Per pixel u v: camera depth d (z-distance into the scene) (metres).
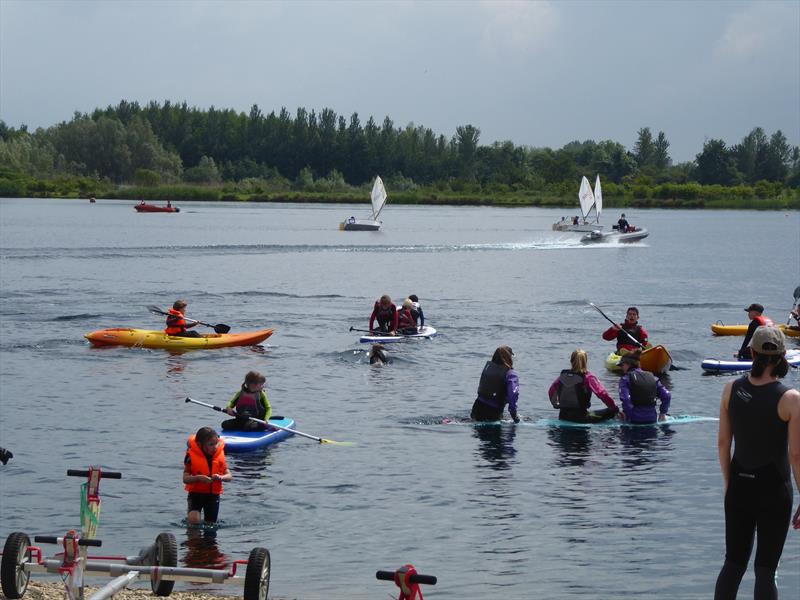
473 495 16.06
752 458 8.78
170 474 17.22
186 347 31.22
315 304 43.19
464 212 163.38
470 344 32.22
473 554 13.38
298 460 18.20
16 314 38.16
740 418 8.81
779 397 8.64
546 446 19.19
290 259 66.25
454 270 60.50
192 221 116.50
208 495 14.52
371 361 28.62
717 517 14.94
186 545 13.70
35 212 132.12
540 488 16.42
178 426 20.94
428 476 17.16
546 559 13.16
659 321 38.75
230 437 19.20
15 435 19.86
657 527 14.48
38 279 50.75
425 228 111.81
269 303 43.25
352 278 54.62
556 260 69.38
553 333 34.88
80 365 28.12
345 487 16.52
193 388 25.19
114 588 9.87
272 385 25.56
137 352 30.45
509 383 21.05
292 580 12.35
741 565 8.98
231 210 153.50
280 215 138.00
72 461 17.98
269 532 14.27
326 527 14.52
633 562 13.06
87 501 10.16
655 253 77.62
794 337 34.16
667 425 20.94
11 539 10.21
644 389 20.91
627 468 17.66
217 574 10.18
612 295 47.78
